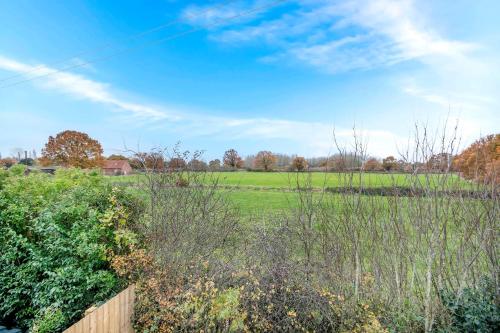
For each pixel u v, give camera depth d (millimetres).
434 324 5074
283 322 5074
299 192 6410
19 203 7469
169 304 5277
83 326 4137
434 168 5254
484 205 5145
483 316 4648
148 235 6812
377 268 5539
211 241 6727
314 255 5953
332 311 5207
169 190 7105
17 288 6684
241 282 5527
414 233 5316
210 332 5184
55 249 6484
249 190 14414
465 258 5387
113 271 6461
